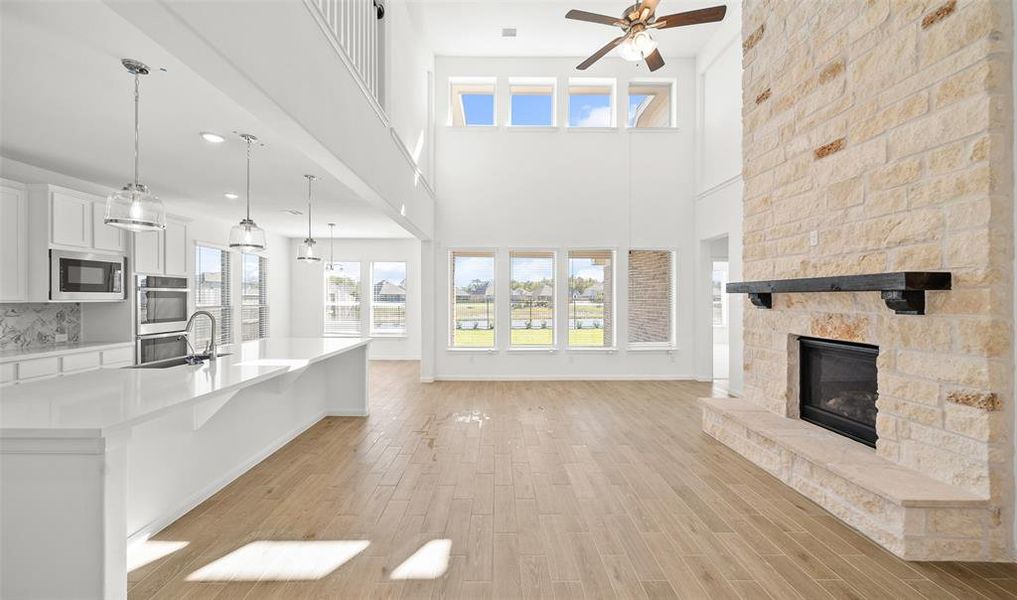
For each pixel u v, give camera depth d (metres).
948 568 2.16
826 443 3.03
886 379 2.69
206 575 2.12
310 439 4.20
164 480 2.61
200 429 2.92
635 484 3.16
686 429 4.51
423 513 2.74
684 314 7.39
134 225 2.59
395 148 4.59
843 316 3.02
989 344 2.16
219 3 1.70
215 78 1.89
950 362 2.32
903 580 2.08
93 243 4.58
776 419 3.61
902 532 2.24
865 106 2.83
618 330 7.34
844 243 2.99
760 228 3.92
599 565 2.21
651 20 4.16
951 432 2.32
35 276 4.11
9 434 1.59
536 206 7.38
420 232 6.29
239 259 8.06
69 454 1.64
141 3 1.39
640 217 7.39
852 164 2.93
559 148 7.39
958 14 2.28
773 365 3.81
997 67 2.16
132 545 2.38
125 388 2.23
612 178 7.39
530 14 6.31
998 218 2.16
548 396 6.10
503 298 7.37
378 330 9.90
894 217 2.63
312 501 2.90
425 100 6.85
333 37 2.80
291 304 9.83
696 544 2.39
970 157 2.23
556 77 7.38
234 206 6.24
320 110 2.66
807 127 3.34
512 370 7.36
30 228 4.11
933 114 2.41
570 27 6.61
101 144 3.67
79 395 2.07
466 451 3.86
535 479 3.25
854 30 2.92
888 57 2.67
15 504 1.65
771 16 3.77
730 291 3.95
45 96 2.78
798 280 3.11
